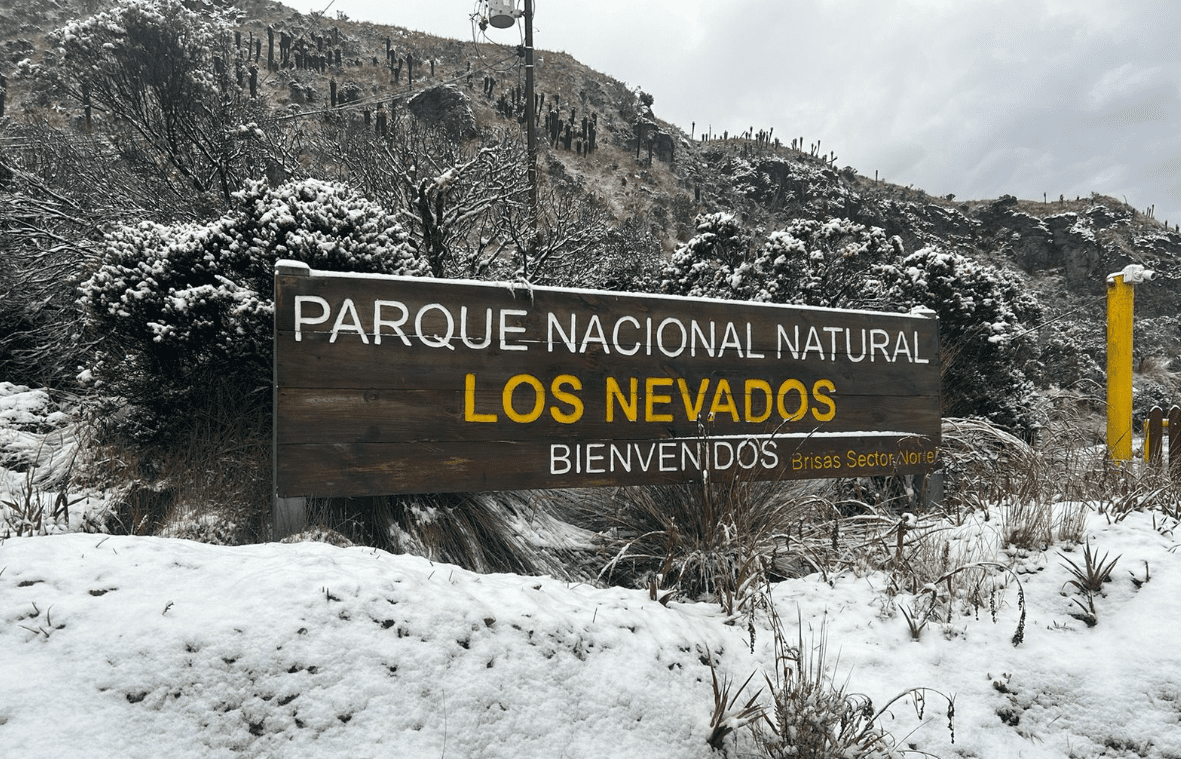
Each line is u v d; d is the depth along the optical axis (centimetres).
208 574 217
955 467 557
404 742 178
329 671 188
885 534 378
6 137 1002
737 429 427
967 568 330
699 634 278
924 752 236
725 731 224
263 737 169
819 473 450
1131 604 306
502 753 189
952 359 778
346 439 335
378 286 345
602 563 387
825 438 452
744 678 263
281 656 187
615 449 392
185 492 370
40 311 711
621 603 284
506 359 370
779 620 302
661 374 407
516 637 227
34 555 208
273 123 873
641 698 228
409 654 202
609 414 392
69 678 163
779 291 805
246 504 376
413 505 363
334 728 175
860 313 469
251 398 436
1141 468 503
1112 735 248
